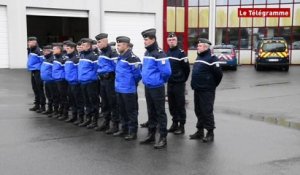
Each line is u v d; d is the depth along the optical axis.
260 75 21.69
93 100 8.46
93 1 23.94
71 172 5.65
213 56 7.21
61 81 9.26
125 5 25.03
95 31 24.14
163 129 6.97
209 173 5.62
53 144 7.17
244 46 31.50
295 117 9.77
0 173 5.60
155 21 26.33
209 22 31.81
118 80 7.43
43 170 5.73
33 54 10.13
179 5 30.53
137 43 25.75
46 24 29.84
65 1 23.02
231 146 7.05
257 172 5.66
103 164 6.01
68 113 9.44
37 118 9.60
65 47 8.96
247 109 11.04
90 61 8.34
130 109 7.45
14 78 17.97
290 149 6.86
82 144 7.18
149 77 6.86
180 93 7.85
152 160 6.22
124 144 7.20
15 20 21.52
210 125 7.35
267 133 8.05
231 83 17.98
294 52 30.42
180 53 7.75
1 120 9.28
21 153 6.58
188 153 6.61
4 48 21.39
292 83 17.67
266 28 30.95
